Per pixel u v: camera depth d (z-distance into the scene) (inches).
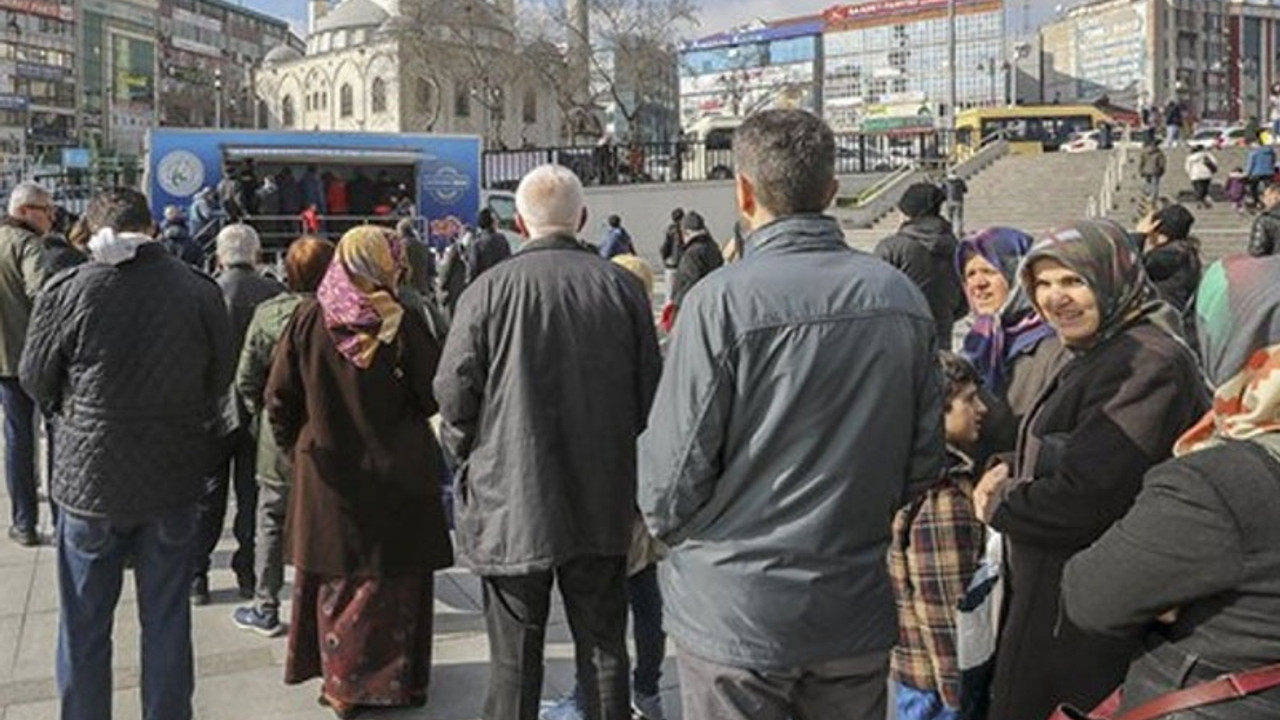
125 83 4581.7
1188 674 71.9
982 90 4220.0
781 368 92.5
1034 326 136.6
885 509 97.2
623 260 195.0
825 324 93.2
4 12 4106.8
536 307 133.9
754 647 93.0
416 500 163.9
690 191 1224.2
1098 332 106.7
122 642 194.9
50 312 142.0
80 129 4313.5
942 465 101.6
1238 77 4894.2
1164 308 107.3
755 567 93.6
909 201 279.0
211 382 150.9
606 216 1198.3
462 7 2405.3
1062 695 103.0
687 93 3986.2
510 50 2427.4
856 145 1453.0
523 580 135.5
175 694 148.8
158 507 144.0
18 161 3767.2
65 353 141.9
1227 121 4296.3
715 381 92.7
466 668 184.7
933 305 269.9
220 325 150.4
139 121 4623.5
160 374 143.1
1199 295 77.4
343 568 162.2
